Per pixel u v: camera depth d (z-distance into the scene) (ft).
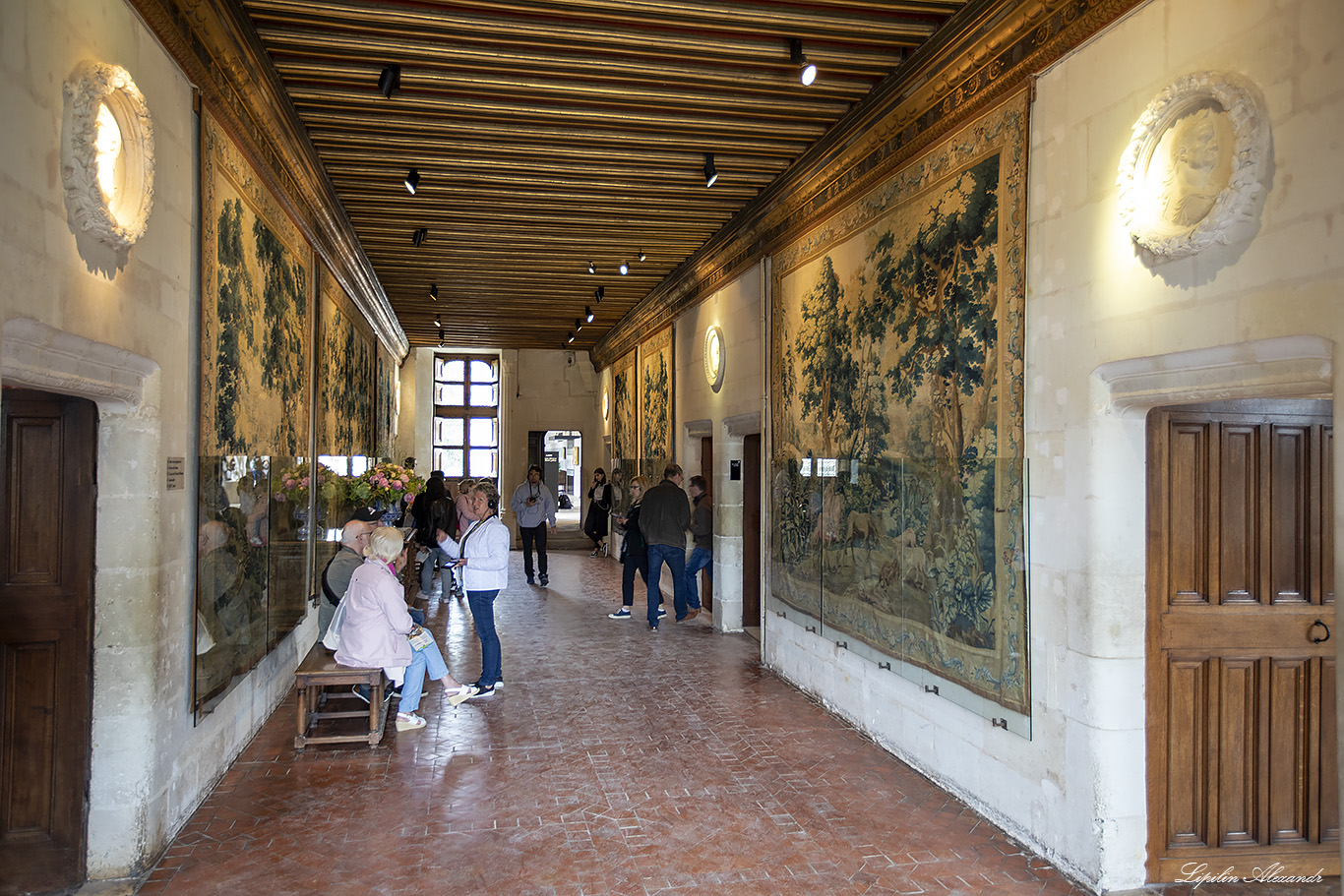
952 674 15.24
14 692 11.46
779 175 23.53
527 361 62.23
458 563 22.39
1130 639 11.85
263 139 18.06
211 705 14.88
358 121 19.97
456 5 14.96
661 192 25.25
